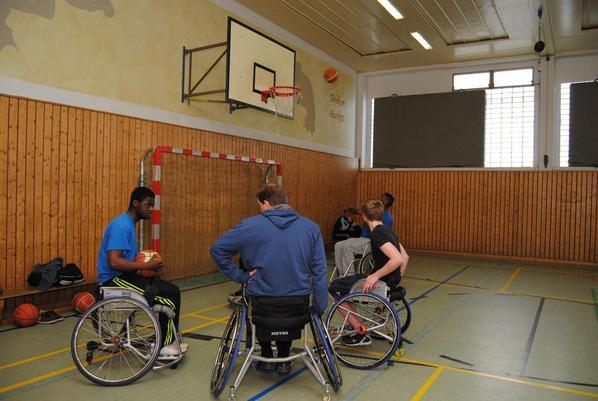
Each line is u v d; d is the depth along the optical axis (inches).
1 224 185.8
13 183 189.5
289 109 330.3
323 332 120.6
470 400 121.6
